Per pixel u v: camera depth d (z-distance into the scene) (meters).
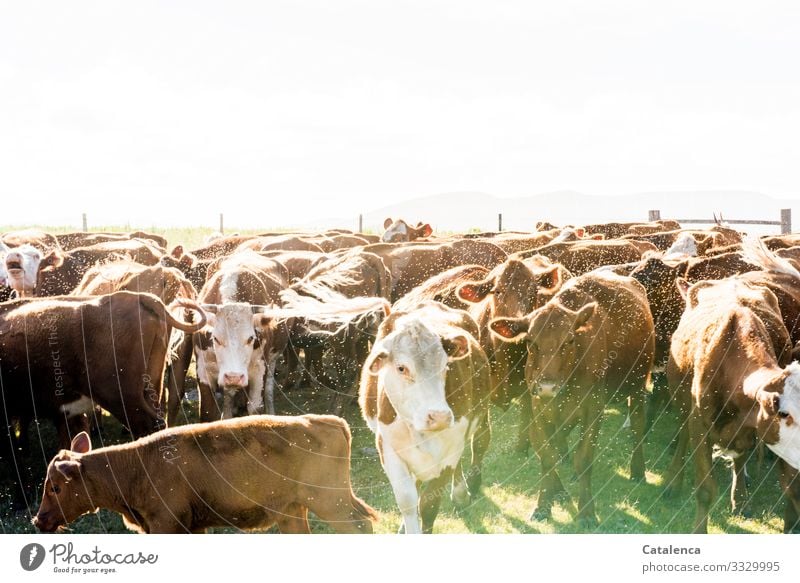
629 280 8.79
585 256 11.57
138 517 6.13
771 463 8.52
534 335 6.97
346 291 10.57
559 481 7.43
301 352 12.70
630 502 7.55
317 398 10.87
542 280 8.37
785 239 13.14
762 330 6.71
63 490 5.90
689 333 7.58
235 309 8.53
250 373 8.95
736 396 6.48
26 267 11.34
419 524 6.36
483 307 8.38
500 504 7.54
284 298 9.99
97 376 7.71
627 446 8.91
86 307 7.75
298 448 5.98
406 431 6.01
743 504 7.32
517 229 20.53
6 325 7.68
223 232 26.78
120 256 11.95
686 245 12.39
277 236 14.50
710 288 8.12
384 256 12.17
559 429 7.34
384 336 6.77
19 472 8.11
